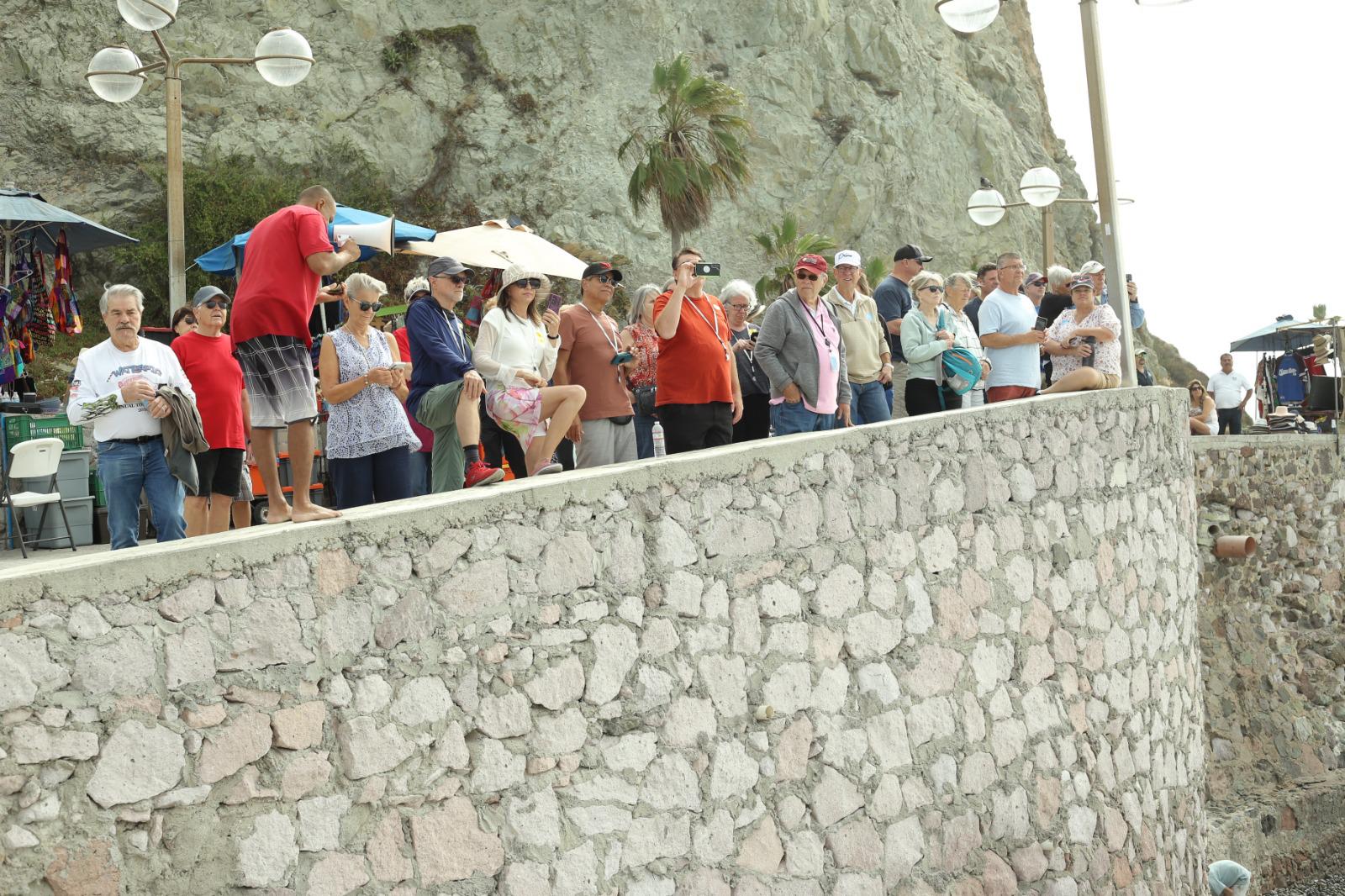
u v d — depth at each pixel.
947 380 8.72
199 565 3.83
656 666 5.18
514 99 36.56
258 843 3.89
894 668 6.41
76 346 26.11
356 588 4.22
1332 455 15.95
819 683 5.94
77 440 9.85
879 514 6.44
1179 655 9.55
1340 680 15.24
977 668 7.01
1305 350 19.20
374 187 34.09
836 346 7.81
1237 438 14.88
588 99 36.94
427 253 11.88
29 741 3.44
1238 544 14.03
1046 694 7.59
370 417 6.45
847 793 6.00
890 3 42.22
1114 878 8.08
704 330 7.34
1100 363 9.34
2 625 3.41
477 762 4.50
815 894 5.75
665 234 35.75
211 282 30.00
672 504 5.34
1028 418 7.75
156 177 31.47
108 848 3.57
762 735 5.61
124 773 3.62
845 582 6.17
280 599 4.02
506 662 4.63
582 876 4.78
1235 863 11.35
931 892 6.44
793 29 40.25
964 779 6.79
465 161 35.53
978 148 41.91
